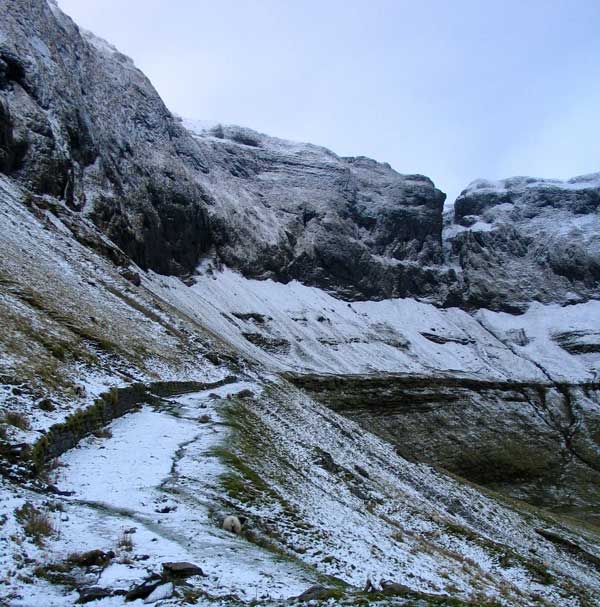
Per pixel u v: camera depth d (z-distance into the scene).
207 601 10.38
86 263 62.75
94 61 139.50
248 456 26.86
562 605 29.88
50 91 99.69
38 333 30.38
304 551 17.17
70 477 18.19
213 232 172.25
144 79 167.50
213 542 14.35
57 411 21.88
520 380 190.00
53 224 70.19
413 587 17.72
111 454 22.02
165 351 50.09
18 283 38.56
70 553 11.77
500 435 137.38
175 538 14.10
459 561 28.58
